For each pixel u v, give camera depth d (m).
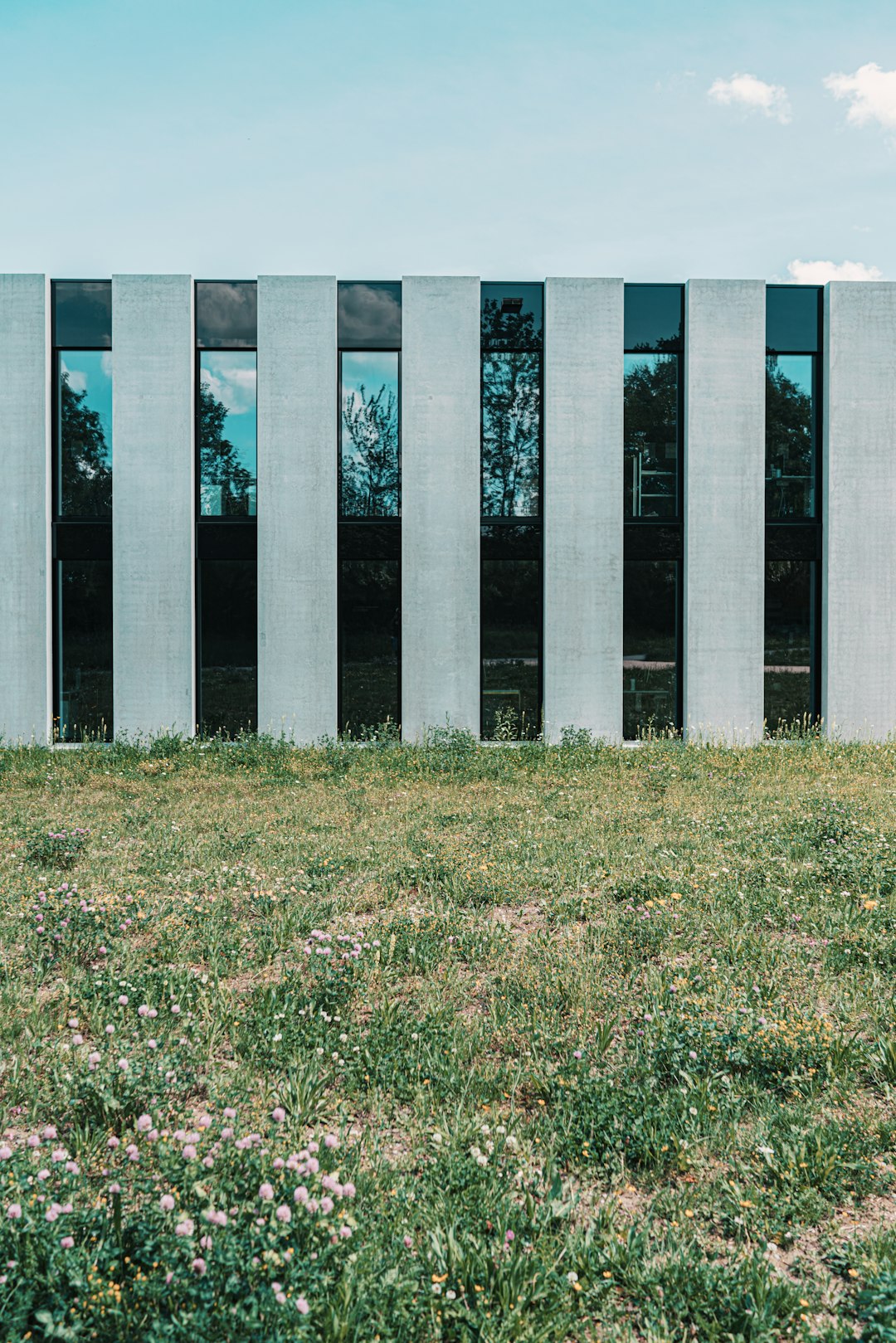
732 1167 3.98
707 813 10.97
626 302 17.73
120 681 17.19
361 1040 4.91
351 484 17.72
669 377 17.84
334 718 17.31
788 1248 3.54
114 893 7.74
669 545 17.80
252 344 17.53
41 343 17.14
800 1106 4.39
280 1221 3.16
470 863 8.61
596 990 5.77
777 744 17.00
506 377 17.77
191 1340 2.71
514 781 13.63
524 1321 3.03
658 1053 4.75
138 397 17.20
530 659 17.75
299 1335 2.77
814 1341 2.99
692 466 17.58
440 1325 3.04
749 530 17.64
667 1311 3.17
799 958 6.27
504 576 17.72
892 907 7.18
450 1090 4.57
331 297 17.34
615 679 17.53
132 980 5.64
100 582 17.58
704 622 17.58
